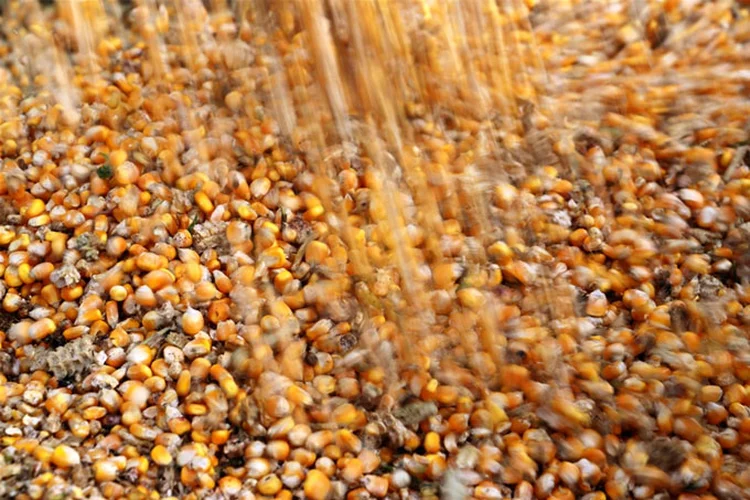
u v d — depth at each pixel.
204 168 0.53
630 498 0.44
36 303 0.49
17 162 0.54
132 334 0.48
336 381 0.47
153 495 0.43
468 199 0.52
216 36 0.59
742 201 0.52
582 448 0.45
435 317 0.49
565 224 0.52
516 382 0.47
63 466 0.42
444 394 0.46
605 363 0.48
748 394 0.46
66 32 0.60
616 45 0.60
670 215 0.52
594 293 0.49
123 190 0.51
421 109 0.56
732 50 0.59
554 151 0.55
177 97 0.56
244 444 0.45
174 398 0.46
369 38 0.55
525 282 0.50
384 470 0.45
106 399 0.45
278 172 0.54
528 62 0.58
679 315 0.49
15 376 0.47
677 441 0.45
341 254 0.50
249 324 0.48
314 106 0.55
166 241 0.50
